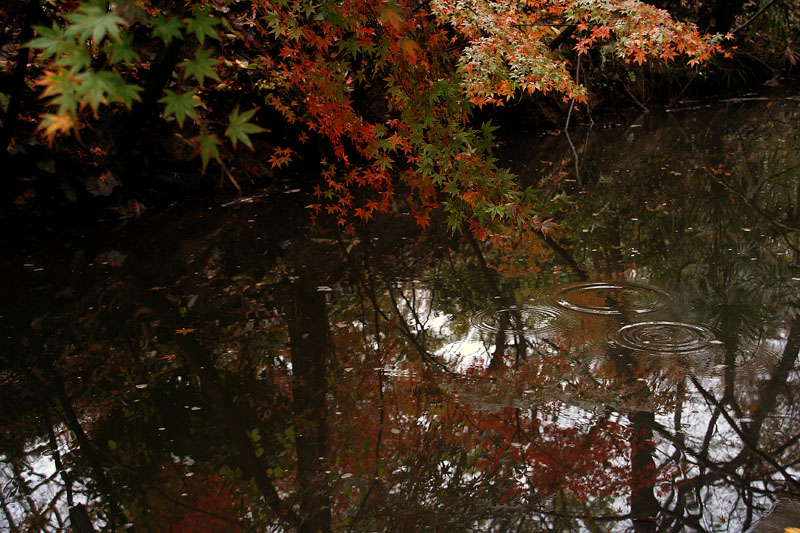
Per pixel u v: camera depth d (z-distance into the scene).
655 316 4.21
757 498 2.54
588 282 4.82
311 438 3.03
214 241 5.89
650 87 14.05
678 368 3.54
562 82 3.68
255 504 2.62
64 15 1.47
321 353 3.83
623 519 2.44
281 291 4.77
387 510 2.56
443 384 3.46
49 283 4.93
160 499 2.68
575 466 2.78
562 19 4.83
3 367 3.78
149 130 6.89
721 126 11.73
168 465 2.90
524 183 8.04
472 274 5.06
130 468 2.88
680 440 2.94
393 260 5.40
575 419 3.12
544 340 3.92
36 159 6.03
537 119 11.99
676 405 3.20
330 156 8.68
